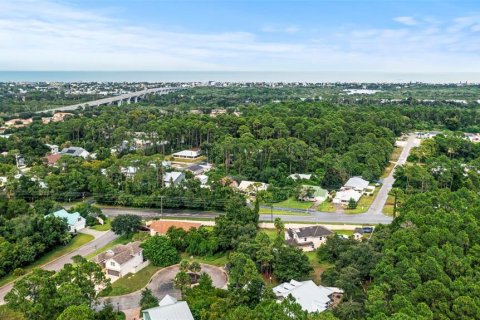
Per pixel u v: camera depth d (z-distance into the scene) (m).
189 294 65.31
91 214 106.38
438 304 51.22
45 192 117.69
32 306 54.00
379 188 135.62
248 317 49.31
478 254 63.53
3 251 79.25
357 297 62.19
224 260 85.56
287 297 58.06
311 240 91.31
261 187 129.38
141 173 121.06
